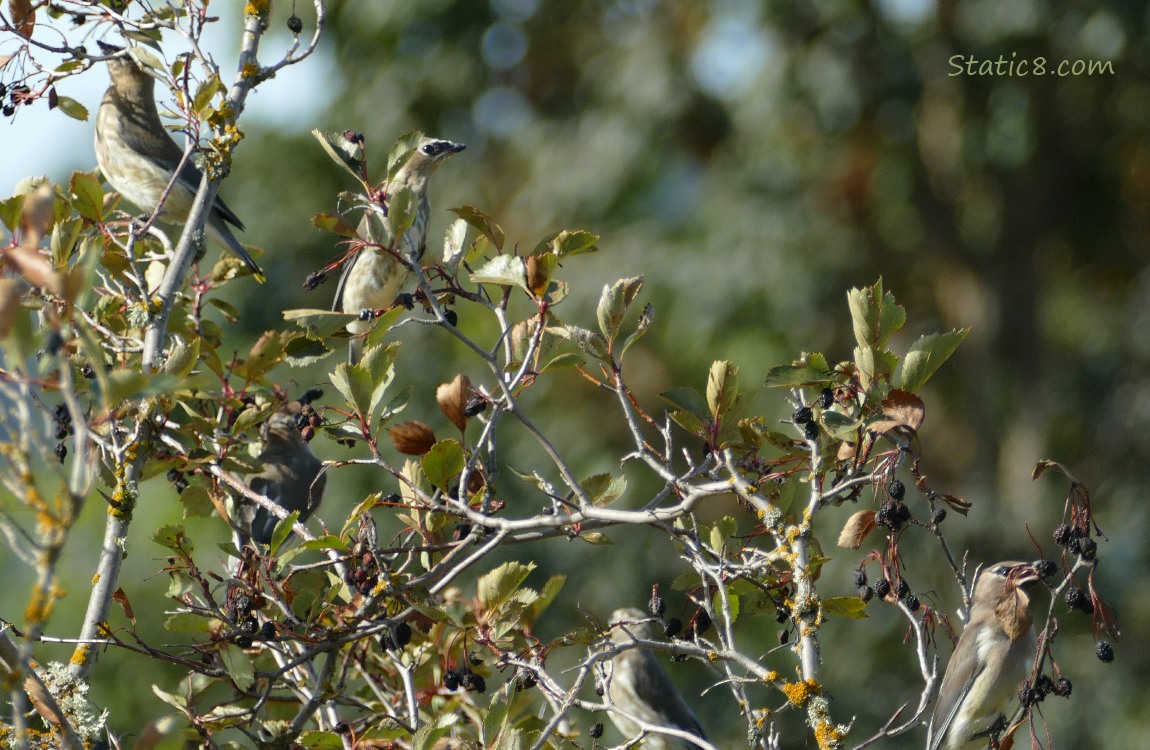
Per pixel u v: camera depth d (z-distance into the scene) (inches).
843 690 641.6
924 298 837.8
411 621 278.4
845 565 660.1
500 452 730.2
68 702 225.3
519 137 856.3
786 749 619.8
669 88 789.2
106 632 240.4
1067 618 681.0
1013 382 809.5
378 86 834.2
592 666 235.0
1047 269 848.9
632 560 701.3
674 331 751.7
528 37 849.5
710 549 245.4
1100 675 668.1
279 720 281.3
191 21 266.1
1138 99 788.0
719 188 795.4
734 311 750.5
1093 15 742.5
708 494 239.8
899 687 639.1
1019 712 246.5
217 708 255.4
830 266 765.9
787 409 716.0
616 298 248.1
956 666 305.0
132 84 377.1
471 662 268.7
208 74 263.3
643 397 741.9
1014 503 756.6
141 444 248.7
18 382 162.6
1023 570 249.3
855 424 228.4
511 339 259.1
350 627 244.5
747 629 666.2
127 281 293.7
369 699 296.8
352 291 356.5
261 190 823.7
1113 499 761.0
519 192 842.8
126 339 266.2
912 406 225.3
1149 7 731.4
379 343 255.6
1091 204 834.2
